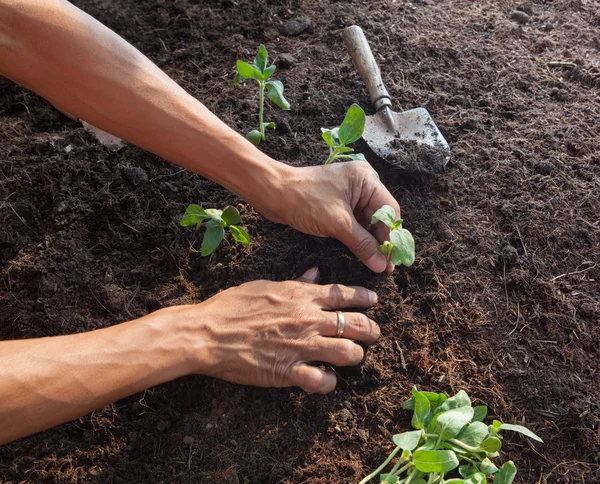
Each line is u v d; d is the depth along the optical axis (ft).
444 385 1.95
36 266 2.21
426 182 2.36
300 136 2.50
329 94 2.62
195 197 2.38
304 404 1.94
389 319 2.09
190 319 1.82
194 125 1.87
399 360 2.01
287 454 1.87
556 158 2.38
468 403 1.77
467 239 2.22
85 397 1.60
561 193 2.30
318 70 2.71
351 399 1.96
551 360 1.98
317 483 1.81
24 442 1.92
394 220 1.91
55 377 1.57
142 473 1.87
